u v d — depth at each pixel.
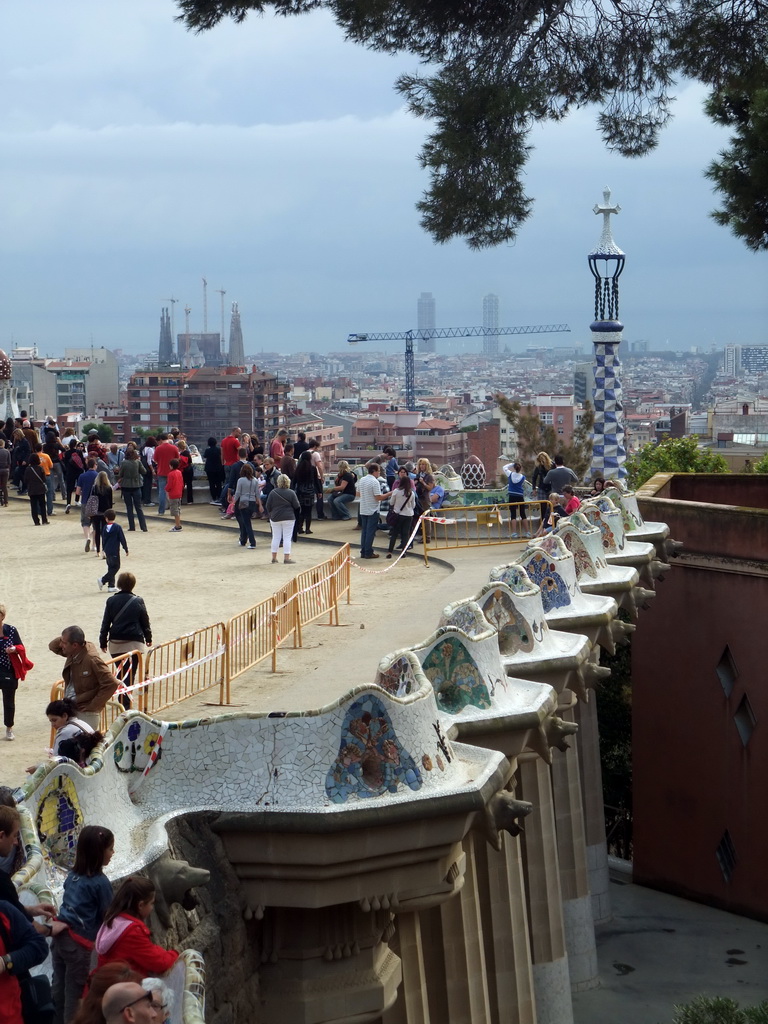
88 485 27.91
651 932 27.08
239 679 17.36
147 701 15.69
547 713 14.45
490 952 16.42
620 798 35.38
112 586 23.73
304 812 10.90
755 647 27.20
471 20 24.20
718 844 28.28
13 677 14.46
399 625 20.62
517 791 19.03
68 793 9.46
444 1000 14.55
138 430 162.50
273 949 11.83
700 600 28.42
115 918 7.60
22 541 29.50
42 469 31.95
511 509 30.17
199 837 10.89
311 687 16.78
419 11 23.94
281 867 11.13
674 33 24.11
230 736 11.22
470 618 14.88
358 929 11.96
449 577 24.77
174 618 20.98
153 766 11.05
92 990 6.05
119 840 10.12
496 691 14.37
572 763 23.66
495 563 26.12
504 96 22.09
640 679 29.86
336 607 20.94
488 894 16.45
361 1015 11.90
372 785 11.24
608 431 40.94
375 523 27.20
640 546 24.73
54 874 9.04
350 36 24.20
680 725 29.00
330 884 11.20
